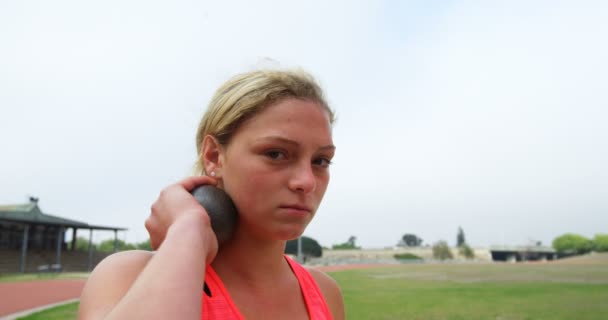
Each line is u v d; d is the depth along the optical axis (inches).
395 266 2242.9
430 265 2412.6
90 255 1673.2
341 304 76.4
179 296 28.6
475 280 971.9
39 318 369.4
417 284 847.1
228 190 48.7
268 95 46.7
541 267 1793.8
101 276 40.1
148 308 27.4
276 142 45.2
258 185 45.4
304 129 46.6
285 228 45.9
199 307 29.6
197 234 35.9
